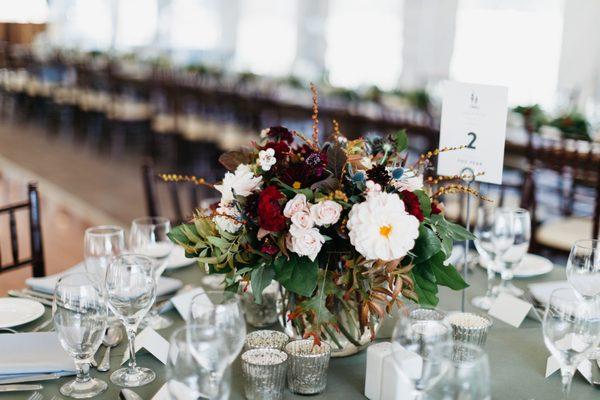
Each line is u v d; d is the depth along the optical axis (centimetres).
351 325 133
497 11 686
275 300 153
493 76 697
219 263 130
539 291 173
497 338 151
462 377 95
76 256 420
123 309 128
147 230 163
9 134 825
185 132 612
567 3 619
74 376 131
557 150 368
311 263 125
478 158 159
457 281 131
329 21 870
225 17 980
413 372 106
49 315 159
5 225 477
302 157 133
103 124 740
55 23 1078
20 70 909
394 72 805
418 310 120
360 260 125
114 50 907
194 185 253
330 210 121
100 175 629
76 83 805
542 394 127
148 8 1030
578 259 148
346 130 501
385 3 804
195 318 105
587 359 133
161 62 761
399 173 127
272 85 617
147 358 140
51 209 519
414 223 120
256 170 133
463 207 303
